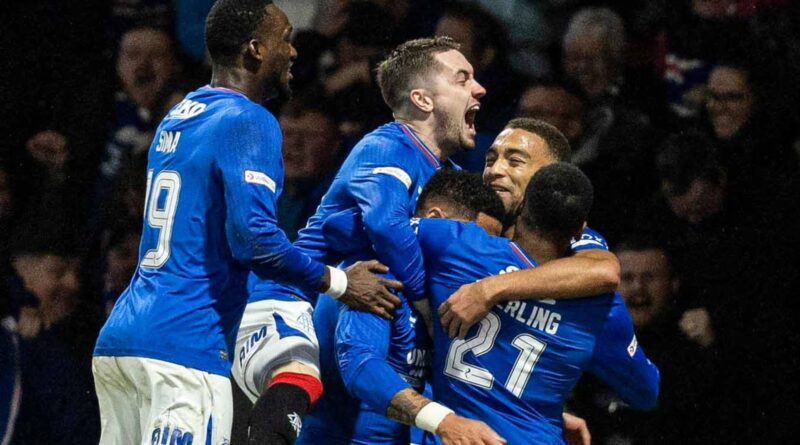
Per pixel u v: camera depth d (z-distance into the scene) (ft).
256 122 47.73
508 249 46.57
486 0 86.53
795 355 70.74
